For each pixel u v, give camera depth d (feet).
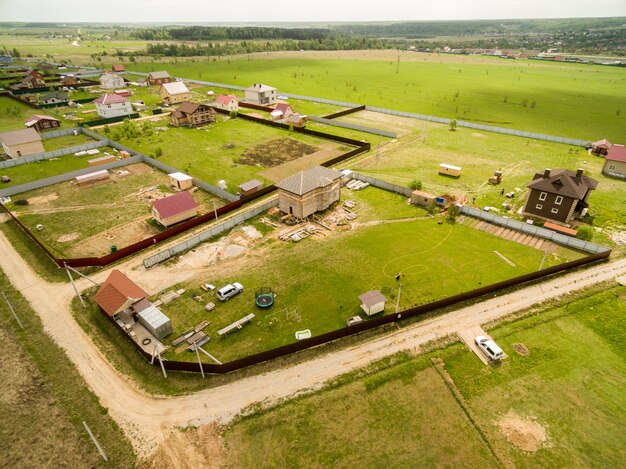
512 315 128.16
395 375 108.78
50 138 300.61
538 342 118.73
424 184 222.07
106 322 128.16
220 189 209.15
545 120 357.20
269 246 167.32
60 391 105.91
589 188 177.99
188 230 178.40
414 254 159.94
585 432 94.89
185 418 98.89
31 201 204.03
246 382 107.76
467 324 125.18
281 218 188.34
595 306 131.54
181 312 131.64
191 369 109.91
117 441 93.91
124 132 298.97
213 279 147.74
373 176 233.96
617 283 141.08
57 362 114.32
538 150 275.18
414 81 556.10
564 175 175.52
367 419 98.02
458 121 339.57
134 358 115.34
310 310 131.85
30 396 104.47
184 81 532.73
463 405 100.99
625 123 346.33
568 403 101.40
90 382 108.37
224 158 262.06
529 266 151.64
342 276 147.95
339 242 169.17
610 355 114.73
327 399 102.83
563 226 173.78
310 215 189.47
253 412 99.96
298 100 429.79
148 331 123.65
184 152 271.69
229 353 115.85
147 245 165.89
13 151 251.19
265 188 210.18
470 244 166.20
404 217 188.34
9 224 184.03
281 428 96.48
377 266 152.97
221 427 96.78
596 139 303.07
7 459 90.07
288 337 121.29
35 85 472.44
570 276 145.38
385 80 560.61
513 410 99.71
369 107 389.39
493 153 270.67
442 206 193.88
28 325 127.13
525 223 175.73
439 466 88.38
